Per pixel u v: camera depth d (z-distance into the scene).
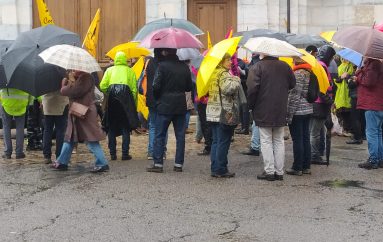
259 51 7.79
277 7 15.66
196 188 7.63
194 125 13.86
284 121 7.94
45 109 9.09
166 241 5.58
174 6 15.61
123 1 15.92
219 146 8.20
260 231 5.88
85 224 6.09
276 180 8.12
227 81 7.91
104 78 9.42
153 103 9.15
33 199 7.09
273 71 7.86
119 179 8.15
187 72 8.44
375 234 5.79
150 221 6.20
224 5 15.83
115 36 15.98
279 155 8.11
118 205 6.81
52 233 5.80
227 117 8.00
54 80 8.52
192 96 10.04
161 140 8.57
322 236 5.73
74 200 7.04
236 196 7.23
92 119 8.52
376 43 8.13
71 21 15.94
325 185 7.84
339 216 6.39
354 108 11.33
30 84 8.39
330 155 10.16
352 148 10.95
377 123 8.92
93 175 8.42
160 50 8.61
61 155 8.73
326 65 9.15
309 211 6.59
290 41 11.93
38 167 9.03
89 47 10.20
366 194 7.36
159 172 8.61
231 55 8.09
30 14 15.74
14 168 8.95
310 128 9.24
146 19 15.87
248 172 8.67
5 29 15.64
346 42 8.30
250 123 12.78
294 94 8.19
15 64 8.42
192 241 5.59
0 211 6.57
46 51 8.15
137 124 9.46
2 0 15.59
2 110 9.62
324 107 9.05
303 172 8.54
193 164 9.30
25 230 5.89
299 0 15.84
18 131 9.70
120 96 9.30
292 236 5.73
